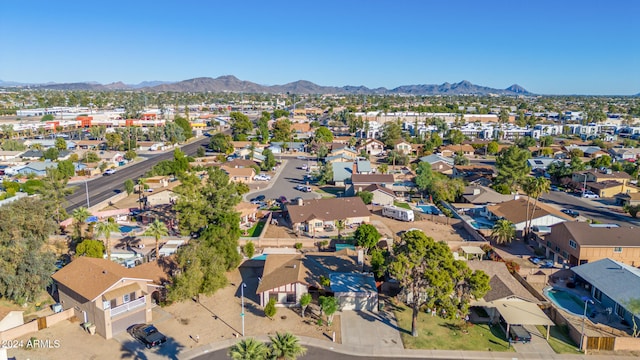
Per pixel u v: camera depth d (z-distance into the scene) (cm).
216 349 4406
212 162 14200
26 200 6012
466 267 4650
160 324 4872
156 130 19500
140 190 10119
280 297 5312
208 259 5441
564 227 6638
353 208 8625
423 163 11081
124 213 8812
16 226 5403
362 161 12862
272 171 13912
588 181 11581
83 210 6900
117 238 7569
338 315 5131
